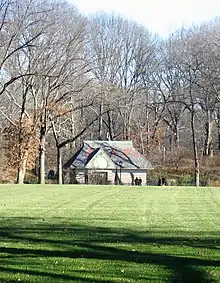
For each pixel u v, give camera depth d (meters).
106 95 57.59
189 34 71.88
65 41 51.81
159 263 11.19
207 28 75.31
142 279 9.66
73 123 64.31
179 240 14.69
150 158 69.19
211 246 13.59
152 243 14.06
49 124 55.44
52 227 17.55
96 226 17.88
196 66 62.94
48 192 37.03
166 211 23.66
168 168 66.38
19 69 51.28
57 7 52.31
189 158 70.50
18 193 35.81
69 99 55.75
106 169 60.09
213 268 10.66
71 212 22.77
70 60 52.16
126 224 18.53
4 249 12.95
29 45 46.59
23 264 11.01
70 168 59.78
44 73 51.06
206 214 22.38
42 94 52.62
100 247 13.34
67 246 13.47
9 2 47.41
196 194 36.16
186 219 20.31
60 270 10.38
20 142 53.09
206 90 61.59
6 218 20.33
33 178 63.44
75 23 52.56
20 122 52.94
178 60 75.38
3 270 10.38
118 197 32.34
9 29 47.81
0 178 55.97
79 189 41.22
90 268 10.61
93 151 61.22
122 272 10.24
